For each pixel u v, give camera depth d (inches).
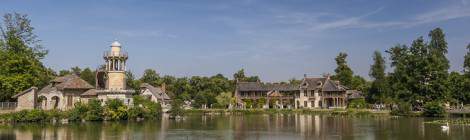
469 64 5049.2
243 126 3634.4
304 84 7485.2
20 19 4660.4
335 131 3161.9
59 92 4456.2
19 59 4458.7
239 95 7751.0
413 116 4758.9
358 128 3371.1
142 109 4384.8
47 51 4904.0
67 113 3922.2
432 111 4626.0
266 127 3548.2
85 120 3961.6
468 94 5029.5
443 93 5032.0
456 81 5196.9
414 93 5137.8
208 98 7140.8
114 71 4549.7
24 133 2910.9
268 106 7362.2
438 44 6318.9
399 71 5295.3
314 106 7332.7
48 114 3833.7
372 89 6983.3
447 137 2667.3
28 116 3747.5
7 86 4281.5
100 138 2691.9
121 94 4505.4
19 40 4630.9
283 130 3277.6
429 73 5093.5
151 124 3772.1
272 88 7691.9
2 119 3718.0
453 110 4746.6
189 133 3029.0
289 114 5964.6
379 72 7819.9
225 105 7126.0
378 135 2866.6
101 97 4483.3
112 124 3710.6
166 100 6643.7
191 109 6407.5
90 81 6107.3
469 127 3245.6
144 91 6299.2
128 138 2711.6
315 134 2977.4
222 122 4156.0
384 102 6407.5
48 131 3051.2
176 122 4082.2
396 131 3093.0
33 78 4547.2
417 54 5206.7
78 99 4534.9
